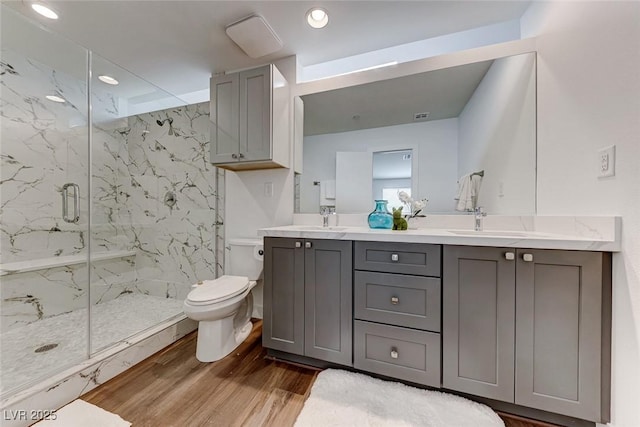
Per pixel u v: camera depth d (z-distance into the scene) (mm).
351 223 1961
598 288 976
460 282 1172
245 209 2271
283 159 2012
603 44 1011
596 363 980
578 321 1001
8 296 1841
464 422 1056
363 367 1345
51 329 1792
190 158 2521
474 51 1667
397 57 2127
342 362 1382
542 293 1047
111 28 1727
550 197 1386
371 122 1919
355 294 1363
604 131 1008
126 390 1277
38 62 2074
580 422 1045
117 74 2262
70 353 1421
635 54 862
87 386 1261
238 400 1208
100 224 2449
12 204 1956
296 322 1486
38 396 1090
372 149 1923
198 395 1242
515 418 1112
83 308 2199
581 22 1143
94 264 2332
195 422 1075
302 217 2082
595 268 979
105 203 2514
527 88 1545
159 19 1646
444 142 1766
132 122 2682
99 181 2469
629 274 895
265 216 2203
